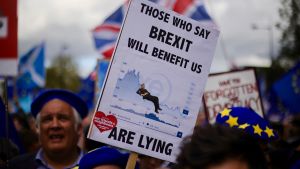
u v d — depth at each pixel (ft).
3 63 14.35
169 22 10.82
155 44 10.72
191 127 10.85
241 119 9.59
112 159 8.96
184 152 5.89
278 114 34.19
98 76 26.32
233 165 5.77
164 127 10.69
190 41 10.96
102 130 10.32
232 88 22.21
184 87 10.89
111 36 32.04
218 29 11.12
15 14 14.38
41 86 42.32
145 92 10.60
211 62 11.10
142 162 11.38
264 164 6.07
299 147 18.95
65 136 13.67
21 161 13.94
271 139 9.53
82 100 13.98
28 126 25.04
